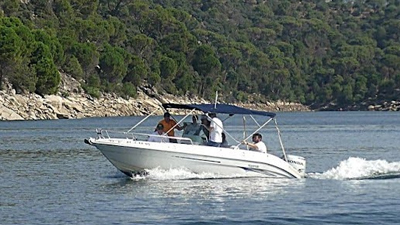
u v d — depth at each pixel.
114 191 37.44
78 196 36.16
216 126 40.44
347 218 31.44
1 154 60.38
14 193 37.34
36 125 120.50
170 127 41.06
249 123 141.12
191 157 39.66
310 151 68.00
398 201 35.22
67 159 55.41
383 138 90.94
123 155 39.47
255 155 40.72
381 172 44.78
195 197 35.66
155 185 38.72
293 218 31.38
